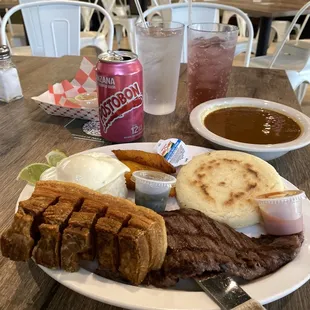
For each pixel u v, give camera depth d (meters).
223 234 0.62
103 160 0.76
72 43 2.26
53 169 0.75
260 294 0.52
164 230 0.55
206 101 1.14
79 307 0.55
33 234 0.56
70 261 0.54
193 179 0.77
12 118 1.16
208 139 0.91
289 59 2.69
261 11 2.91
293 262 0.58
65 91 1.21
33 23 2.19
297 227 0.64
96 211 0.56
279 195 0.67
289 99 1.33
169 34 1.09
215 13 2.08
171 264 0.54
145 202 0.72
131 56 0.92
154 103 1.19
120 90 0.91
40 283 0.59
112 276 0.55
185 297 0.51
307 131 0.95
